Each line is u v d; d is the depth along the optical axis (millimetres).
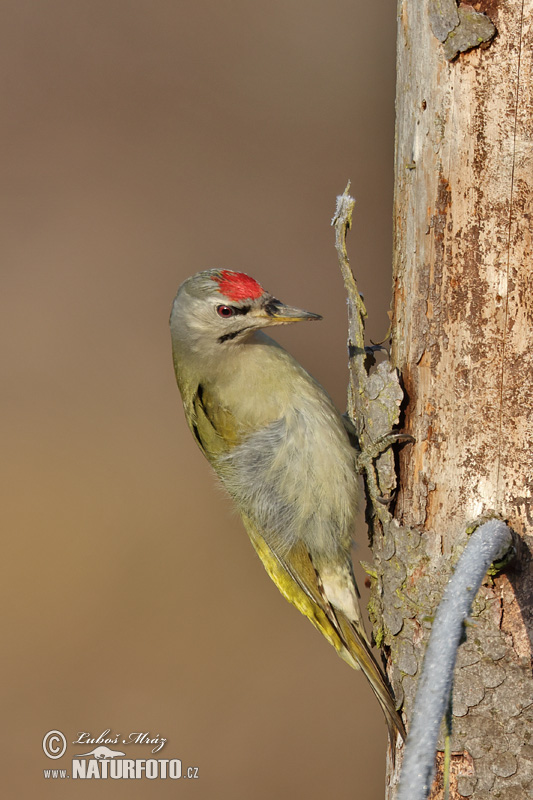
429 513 6695
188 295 8781
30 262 19766
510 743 6383
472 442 6441
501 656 6371
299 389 8484
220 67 22094
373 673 7645
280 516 8484
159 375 19000
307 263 19047
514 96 6129
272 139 21078
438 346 6523
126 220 20281
